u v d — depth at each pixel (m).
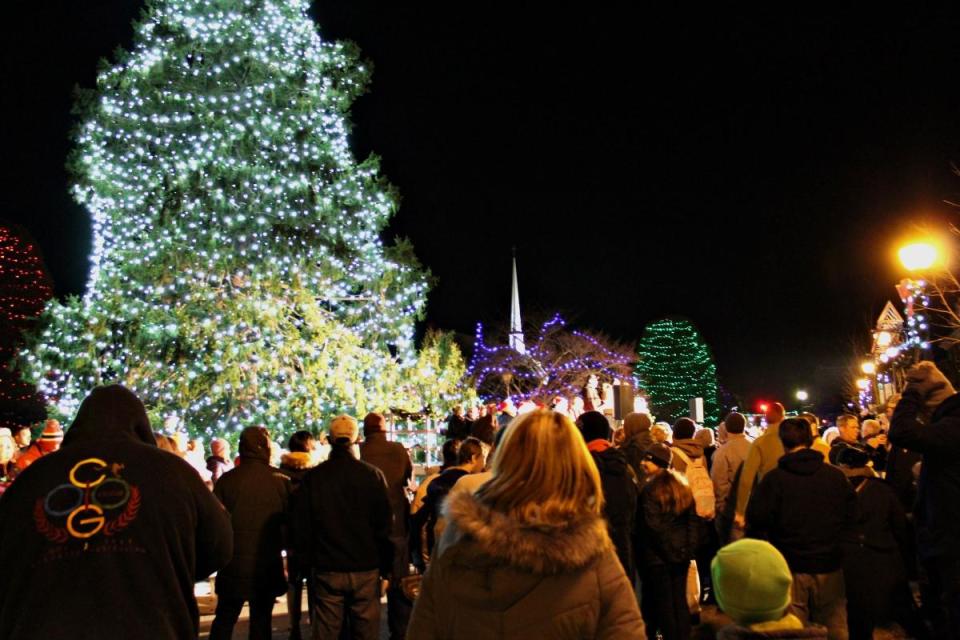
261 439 7.53
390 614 7.73
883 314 36.22
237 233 21.44
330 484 6.85
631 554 7.56
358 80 23.53
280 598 11.88
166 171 20.86
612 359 46.84
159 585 3.62
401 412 22.59
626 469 7.40
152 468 3.83
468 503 2.93
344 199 22.69
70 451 3.84
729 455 10.02
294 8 22.97
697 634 8.63
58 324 20.00
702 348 47.44
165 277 20.31
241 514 7.21
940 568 5.63
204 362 20.30
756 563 3.47
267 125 21.36
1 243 40.00
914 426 5.64
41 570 3.53
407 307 22.95
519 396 44.44
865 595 7.22
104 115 20.89
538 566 2.77
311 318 21.02
